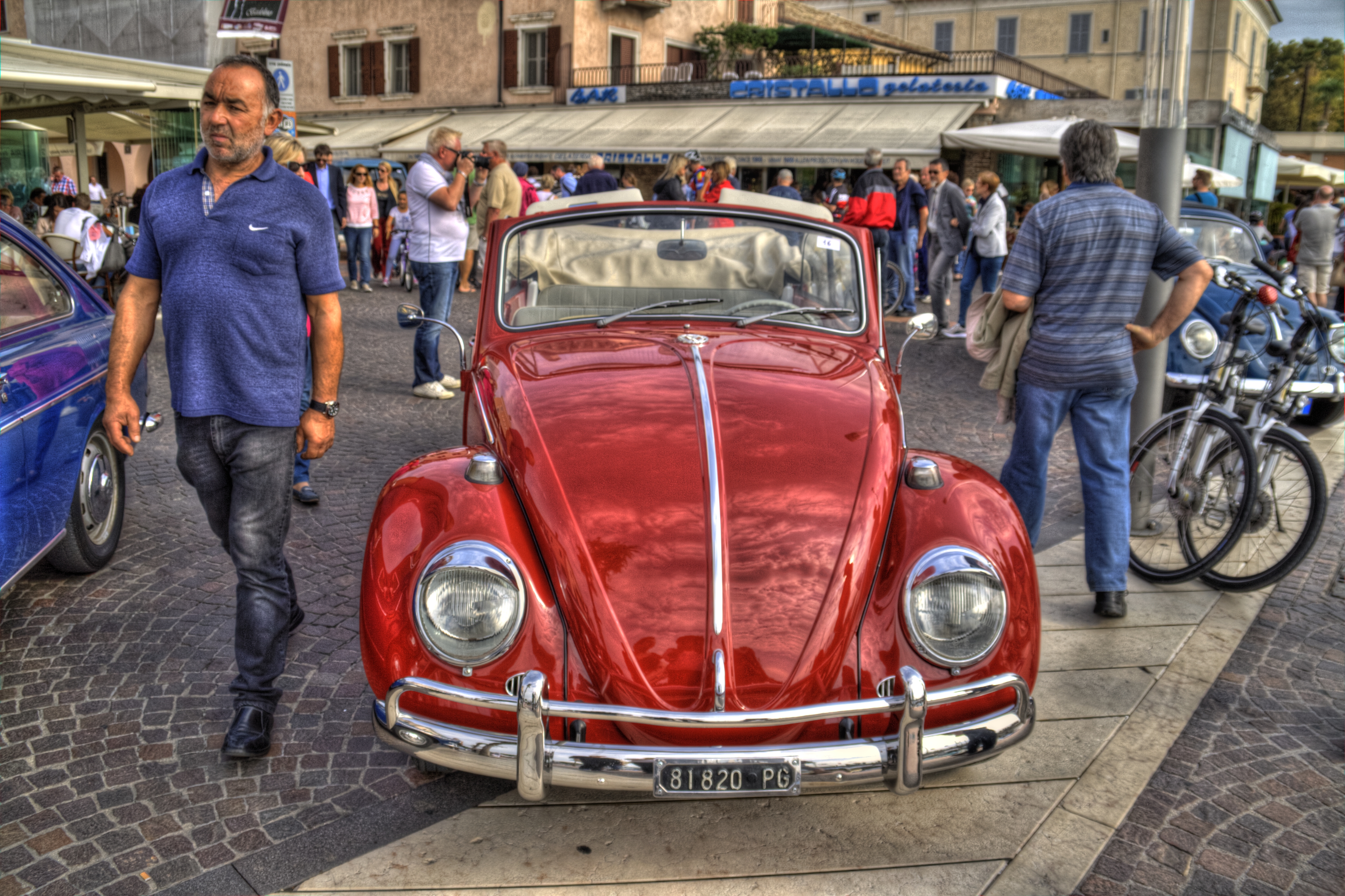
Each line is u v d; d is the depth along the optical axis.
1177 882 2.59
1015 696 2.57
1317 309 4.45
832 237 3.87
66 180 14.80
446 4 28.56
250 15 12.02
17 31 18.00
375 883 2.53
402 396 7.86
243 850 2.65
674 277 3.93
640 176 25.06
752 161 22.09
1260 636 4.07
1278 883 2.60
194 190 2.88
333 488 5.58
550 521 2.58
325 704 3.39
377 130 28.36
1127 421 4.05
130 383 3.00
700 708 2.37
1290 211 33.78
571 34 26.91
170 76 13.61
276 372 2.95
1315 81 65.50
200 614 4.04
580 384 3.08
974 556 2.51
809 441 2.82
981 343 4.15
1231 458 4.41
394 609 2.49
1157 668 3.74
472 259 14.29
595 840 2.73
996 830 2.79
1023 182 24.11
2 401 3.46
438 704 2.46
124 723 3.25
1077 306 3.86
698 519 2.57
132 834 2.70
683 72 26.95
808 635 2.44
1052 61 38.62
